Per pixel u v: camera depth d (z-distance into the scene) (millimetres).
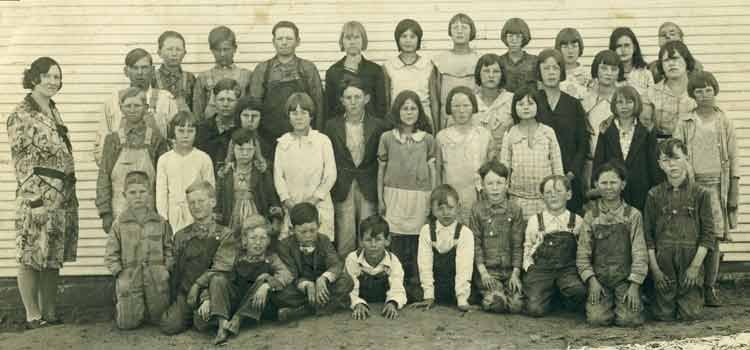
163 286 6160
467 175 6637
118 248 6207
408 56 7191
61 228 6496
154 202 6758
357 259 6270
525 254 6266
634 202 6465
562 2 8094
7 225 7898
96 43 8086
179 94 7234
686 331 5812
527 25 7664
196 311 5953
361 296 6383
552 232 6199
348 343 5602
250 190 6547
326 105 7145
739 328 5859
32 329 6328
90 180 7988
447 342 5590
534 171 6523
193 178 6586
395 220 6590
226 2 8133
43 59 6539
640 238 6070
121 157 6707
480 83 6895
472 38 7230
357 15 8125
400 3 8156
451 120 6961
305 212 6090
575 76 7090
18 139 6410
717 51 8055
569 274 6164
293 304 6062
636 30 8086
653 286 6188
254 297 5902
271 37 8117
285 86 6988
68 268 7867
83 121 8031
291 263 6105
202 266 6090
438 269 6387
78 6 8102
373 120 6805
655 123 6809
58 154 6516
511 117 6848
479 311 6227
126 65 6988
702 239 6082
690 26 8070
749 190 7969
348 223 6762
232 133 6637
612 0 8078
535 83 7008
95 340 5918
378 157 6754
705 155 6582
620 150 6453
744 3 8062
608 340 5629
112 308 7000
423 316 6109
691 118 6617
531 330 5844
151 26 8109
